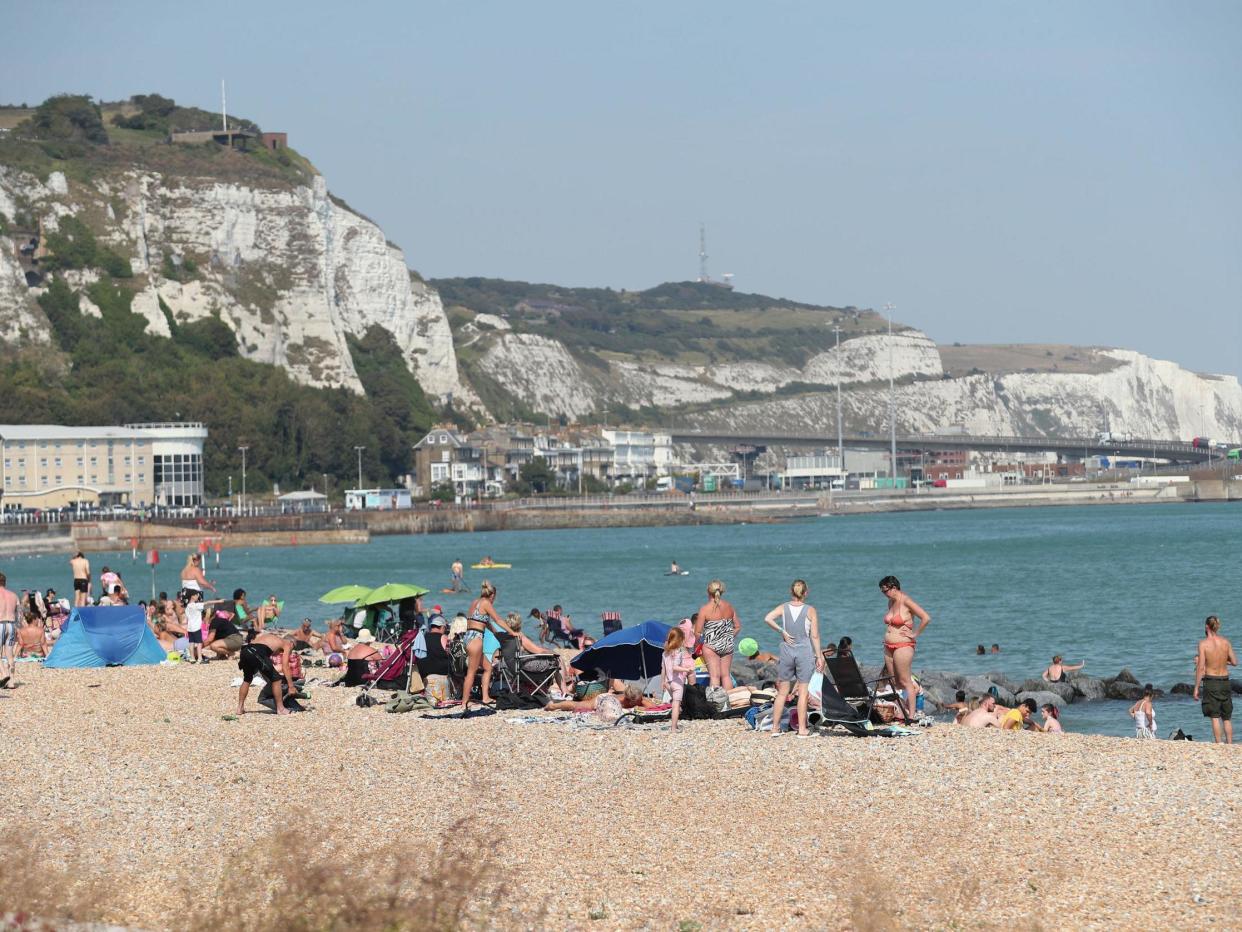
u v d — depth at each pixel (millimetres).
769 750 35625
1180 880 23406
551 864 25453
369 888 21172
